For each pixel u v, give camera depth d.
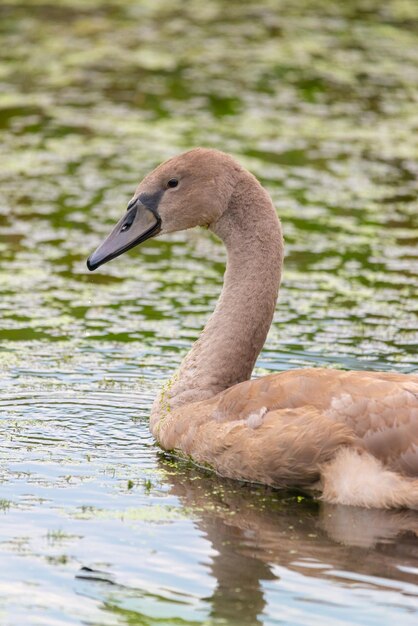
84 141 22.20
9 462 10.70
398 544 9.20
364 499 9.72
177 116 23.55
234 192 11.50
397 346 13.89
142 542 9.18
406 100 24.80
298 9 30.58
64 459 10.82
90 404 12.19
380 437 9.72
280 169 20.97
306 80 25.67
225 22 29.45
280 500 10.07
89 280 16.31
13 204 19.17
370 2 31.17
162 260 17.36
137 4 30.84
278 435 10.08
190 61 26.56
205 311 15.17
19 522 9.45
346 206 19.41
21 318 14.77
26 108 23.84
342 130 23.12
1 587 8.45
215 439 10.52
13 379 12.79
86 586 8.49
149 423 11.56
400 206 19.52
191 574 8.69
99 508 9.78
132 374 13.05
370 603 8.27
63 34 28.23
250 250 11.50
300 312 15.11
